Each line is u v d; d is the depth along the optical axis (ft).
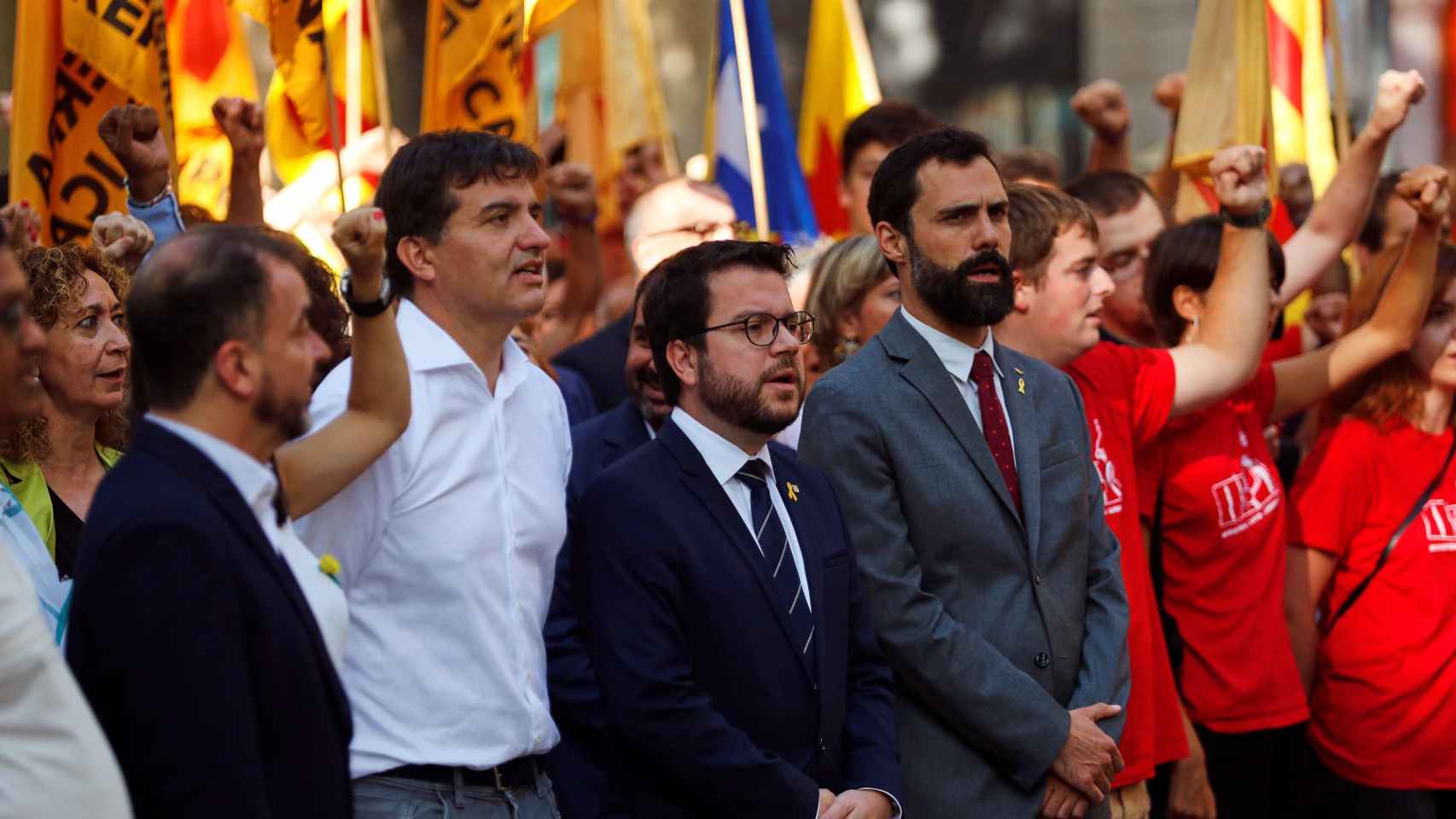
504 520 17.58
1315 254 27.66
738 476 19.34
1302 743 25.96
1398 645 26.20
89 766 11.94
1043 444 20.99
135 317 13.11
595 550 18.93
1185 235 25.59
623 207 38.45
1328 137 35.09
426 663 16.92
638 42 38.45
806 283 30.19
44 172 22.47
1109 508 23.03
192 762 12.07
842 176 31.96
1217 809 24.72
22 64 22.30
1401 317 26.02
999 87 76.33
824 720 18.99
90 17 22.45
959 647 19.71
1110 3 72.54
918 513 20.30
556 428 19.02
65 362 18.53
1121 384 23.58
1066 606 20.66
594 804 20.18
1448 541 26.45
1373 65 51.93
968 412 20.59
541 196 22.79
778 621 18.88
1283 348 33.71
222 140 26.58
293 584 13.23
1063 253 23.21
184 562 12.32
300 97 25.23
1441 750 26.08
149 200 21.43
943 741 20.13
